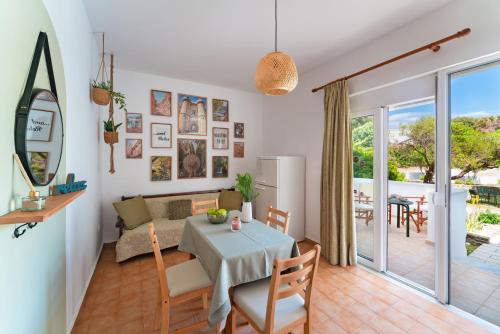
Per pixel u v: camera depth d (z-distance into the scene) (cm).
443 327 177
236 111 455
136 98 363
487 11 175
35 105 103
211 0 199
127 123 357
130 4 204
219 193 416
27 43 99
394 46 241
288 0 198
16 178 91
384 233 262
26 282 99
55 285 137
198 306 199
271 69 155
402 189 391
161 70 357
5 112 83
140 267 273
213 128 432
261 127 482
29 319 102
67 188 126
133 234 289
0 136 80
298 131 379
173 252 318
